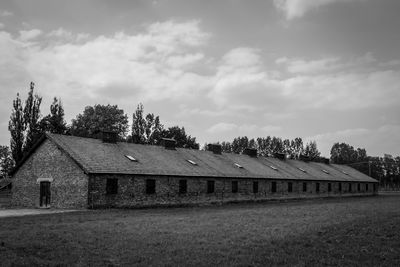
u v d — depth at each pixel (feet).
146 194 118.21
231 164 163.12
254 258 42.24
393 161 499.92
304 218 78.95
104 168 108.37
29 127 174.40
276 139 389.60
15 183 127.24
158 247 47.14
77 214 88.07
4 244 48.19
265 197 164.04
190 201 131.64
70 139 120.26
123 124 238.07
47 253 43.91
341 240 52.47
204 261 40.73
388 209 104.68
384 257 43.70
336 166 254.47
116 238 52.65
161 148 148.56
